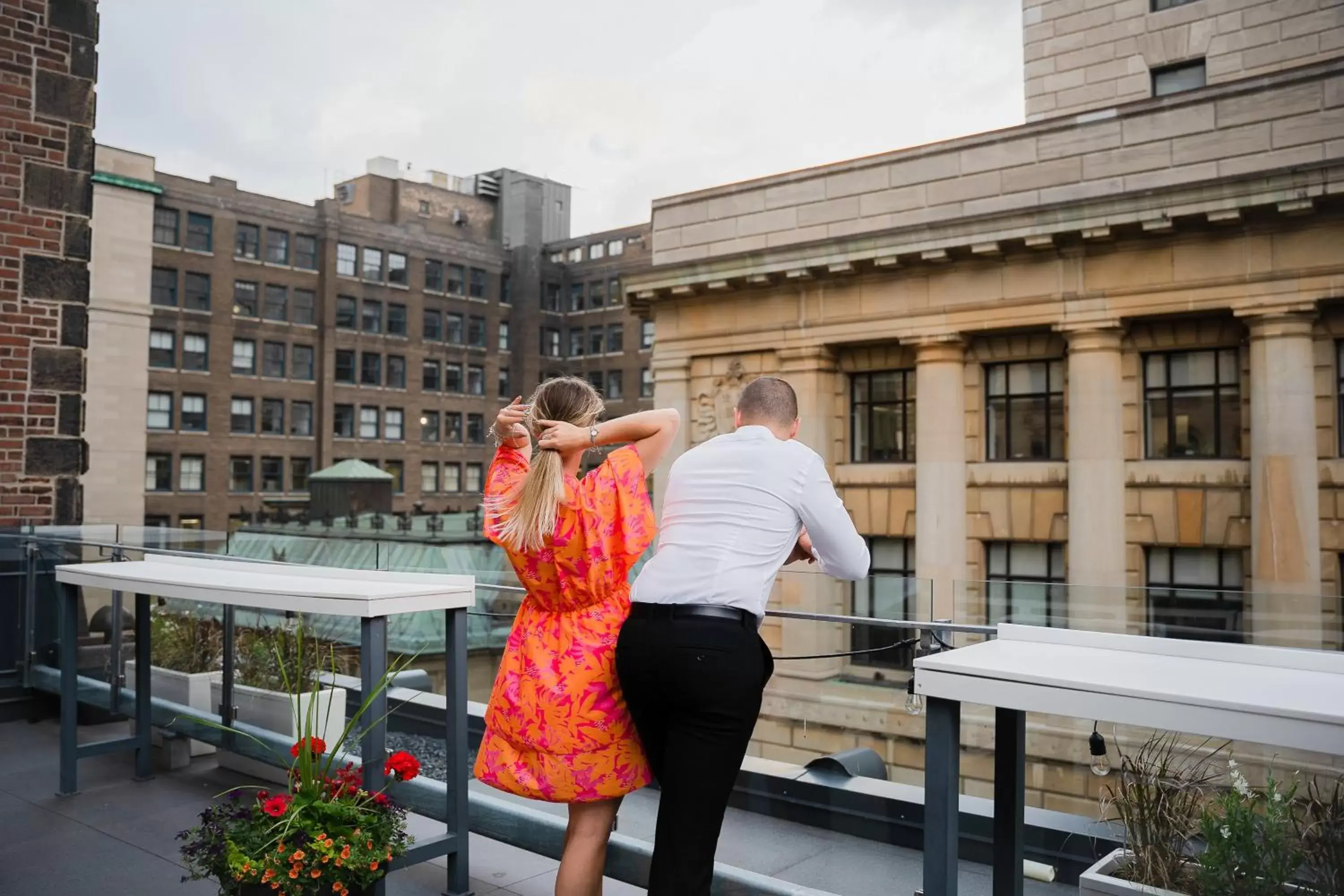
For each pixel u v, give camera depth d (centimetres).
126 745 562
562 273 8031
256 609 606
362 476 4856
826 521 281
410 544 1828
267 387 6294
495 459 329
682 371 2341
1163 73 2352
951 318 1958
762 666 272
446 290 7325
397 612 371
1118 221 1719
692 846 259
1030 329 1892
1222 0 2242
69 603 540
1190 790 313
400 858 360
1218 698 213
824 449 2138
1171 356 1803
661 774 288
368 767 372
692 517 282
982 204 1961
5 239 816
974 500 1981
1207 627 727
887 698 434
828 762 395
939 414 1989
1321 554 1602
